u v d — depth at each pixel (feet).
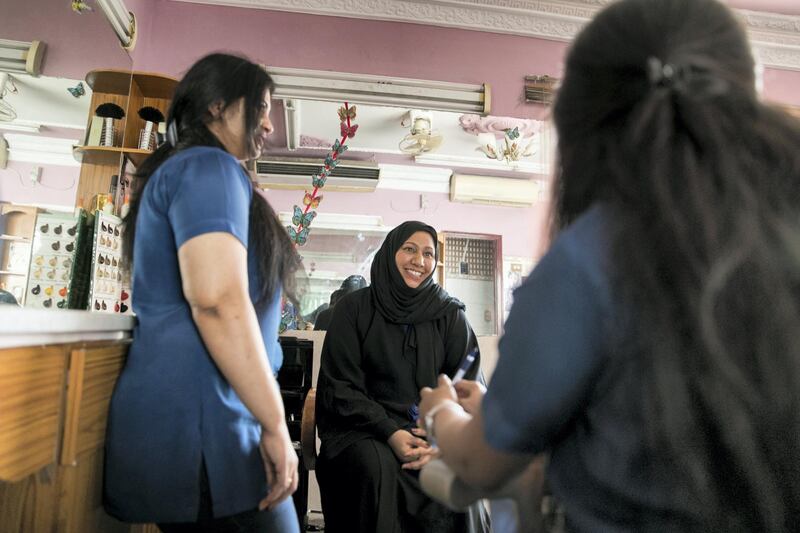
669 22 1.44
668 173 1.28
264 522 2.51
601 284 1.33
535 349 1.37
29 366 2.01
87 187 6.14
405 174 11.69
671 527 1.29
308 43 8.48
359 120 9.73
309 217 8.94
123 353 2.68
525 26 9.01
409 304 5.42
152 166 2.75
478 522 4.49
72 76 5.79
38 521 2.21
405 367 5.28
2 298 4.82
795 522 1.20
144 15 7.88
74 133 5.86
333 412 5.01
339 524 4.57
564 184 1.61
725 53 1.42
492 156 11.06
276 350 2.79
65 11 5.63
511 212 12.15
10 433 1.91
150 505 2.32
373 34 8.66
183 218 2.31
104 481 2.40
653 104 1.35
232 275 2.26
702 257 1.20
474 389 2.36
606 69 1.49
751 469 1.18
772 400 1.18
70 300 5.40
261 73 2.84
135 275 2.58
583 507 1.42
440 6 8.76
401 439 4.56
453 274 11.98
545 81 8.96
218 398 2.37
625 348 1.32
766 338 1.18
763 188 1.26
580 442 1.46
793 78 9.57
